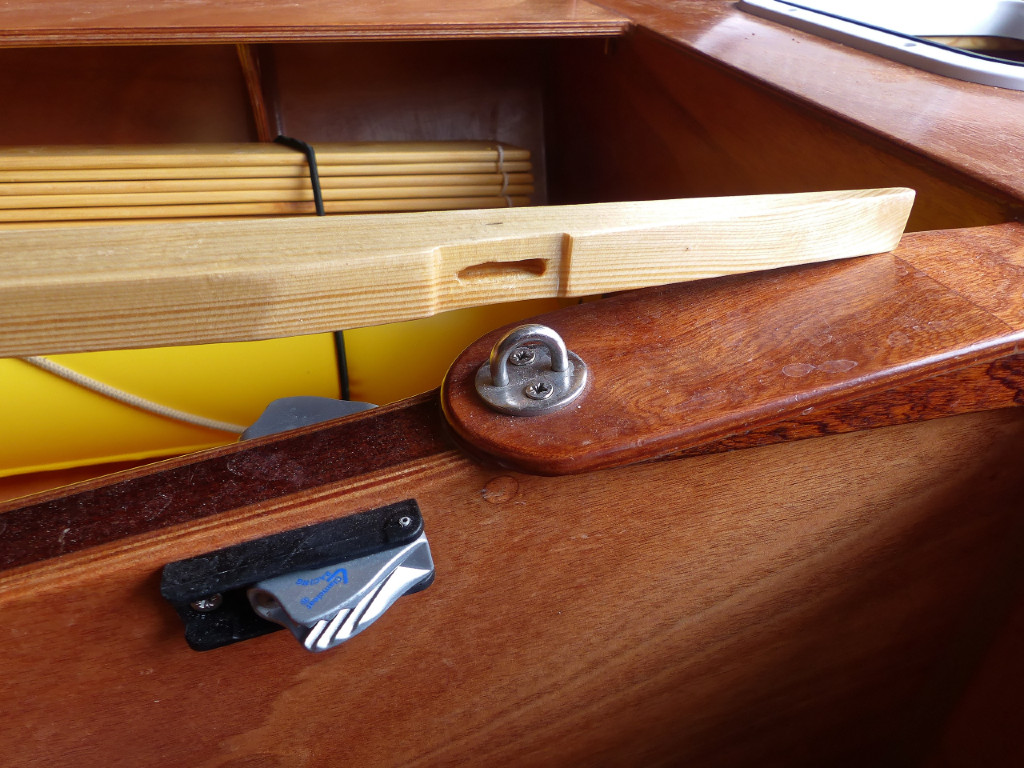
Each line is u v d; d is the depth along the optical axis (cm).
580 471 23
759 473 28
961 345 26
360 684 28
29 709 24
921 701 43
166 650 24
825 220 29
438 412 26
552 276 26
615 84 69
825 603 34
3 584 22
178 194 60
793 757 43
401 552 23
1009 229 34
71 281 21
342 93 76
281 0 66
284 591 22
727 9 70
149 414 56
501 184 68
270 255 23
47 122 71
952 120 42
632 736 36
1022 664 39
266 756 29
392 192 66
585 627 30
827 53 55
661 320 28
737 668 35
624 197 71
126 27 53
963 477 32
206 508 23
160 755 27
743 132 53
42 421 54
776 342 27
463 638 28
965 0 69
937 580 36
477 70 80
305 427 26
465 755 32
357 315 24
